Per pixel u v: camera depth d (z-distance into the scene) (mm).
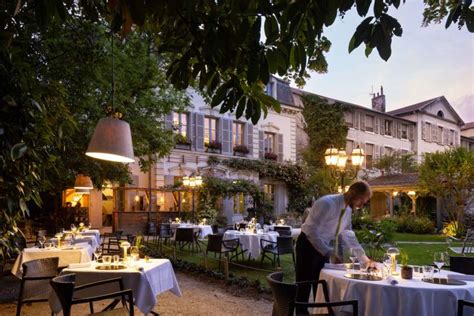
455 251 12352
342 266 4168
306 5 1733
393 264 4230
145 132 11008
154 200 18812
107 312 3920
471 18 1815
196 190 19031
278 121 24125
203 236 13523
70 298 3641
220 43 1879
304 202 22391
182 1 1884
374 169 29094
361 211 14555
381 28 1686
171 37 2379
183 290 7039
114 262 5148
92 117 9211
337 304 3195
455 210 18406
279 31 1842
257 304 6102
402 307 3393
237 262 10078
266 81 1898
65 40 6559
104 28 7125
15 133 2705
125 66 9883
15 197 2801
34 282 4844
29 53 4680
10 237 3008
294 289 3154
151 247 12555
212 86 2172
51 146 3918
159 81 10844
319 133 25016
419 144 33062
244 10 1763
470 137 41531
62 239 8688
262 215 20016
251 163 21938
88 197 17922
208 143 21031
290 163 23562
